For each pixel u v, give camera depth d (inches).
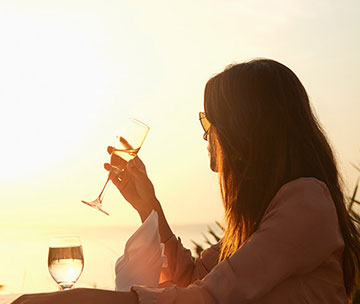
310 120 61.7
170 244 84.2
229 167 61.1
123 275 69.4
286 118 60.0
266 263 48.8
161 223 84.6
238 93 60.6
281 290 50.2
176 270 83.7
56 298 41.4
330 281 52.4
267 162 59.6
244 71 61.3
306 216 50.3
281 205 51.8
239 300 47.6
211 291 47.6
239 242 62.5
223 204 64.6
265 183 59.3
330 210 51.6
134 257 69.6
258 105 60.0
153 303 44.6
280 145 59.5
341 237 53.4
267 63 62.5
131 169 85.0
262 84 60.6
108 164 90.4
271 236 49.7
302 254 49.4
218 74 63.0
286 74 62.1
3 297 66.2
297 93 61.7
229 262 49.1
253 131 59.8
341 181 64.6
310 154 59.6
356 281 60.2
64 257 78.5
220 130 60.9
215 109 61.6
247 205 59.9
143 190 84.4
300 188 52.5
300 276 51.0
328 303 51.7
